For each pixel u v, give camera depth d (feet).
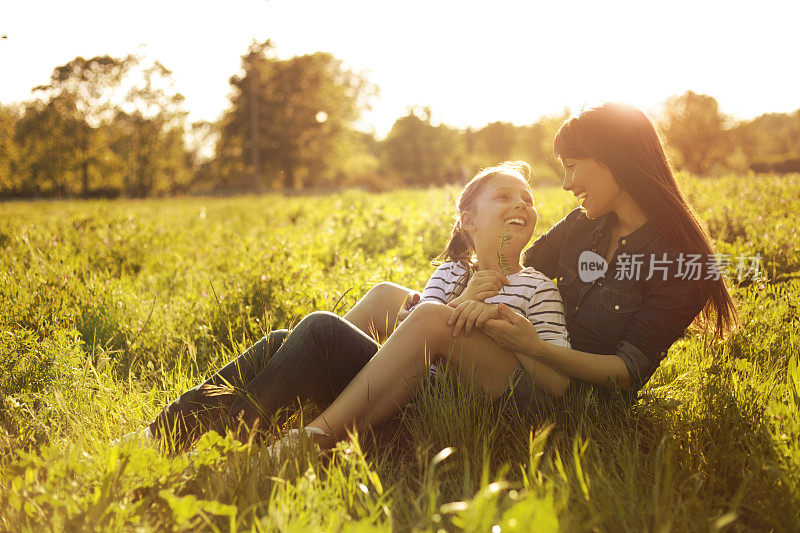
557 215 29.68
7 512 6.42
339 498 6.58
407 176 304.09
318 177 248.52
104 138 226.38
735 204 25.14
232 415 8.13
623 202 8.55
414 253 22.90
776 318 12.18
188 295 17.10
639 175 8.13
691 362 10.52
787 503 6.38
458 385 8.49
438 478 7.25
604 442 7.82
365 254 25.66
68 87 222.89
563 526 5.39
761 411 8.41
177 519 5.77
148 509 6.17
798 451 7.04
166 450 7.67
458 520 5.52
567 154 8.54
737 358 10.66
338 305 13.19
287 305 14.78
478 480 7.26
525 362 8.39
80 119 225.35
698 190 30.60
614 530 5.98
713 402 8.55
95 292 16.57
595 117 8.25
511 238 9.11
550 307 8.73
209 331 14.42
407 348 8.14
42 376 10.93
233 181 253.44
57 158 217.56
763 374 9.90
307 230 34.53
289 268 18.02
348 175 265.54
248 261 21.20
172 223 47.55
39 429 9.21
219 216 58.13
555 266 10.32
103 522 5.92
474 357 8.46
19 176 211.82
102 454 7.64
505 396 8.50
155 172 240.32
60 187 228.02
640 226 8.49
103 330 14.33
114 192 233.35
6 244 25.23
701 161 148.87
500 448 8.01
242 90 237.86
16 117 220.23
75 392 10.28
